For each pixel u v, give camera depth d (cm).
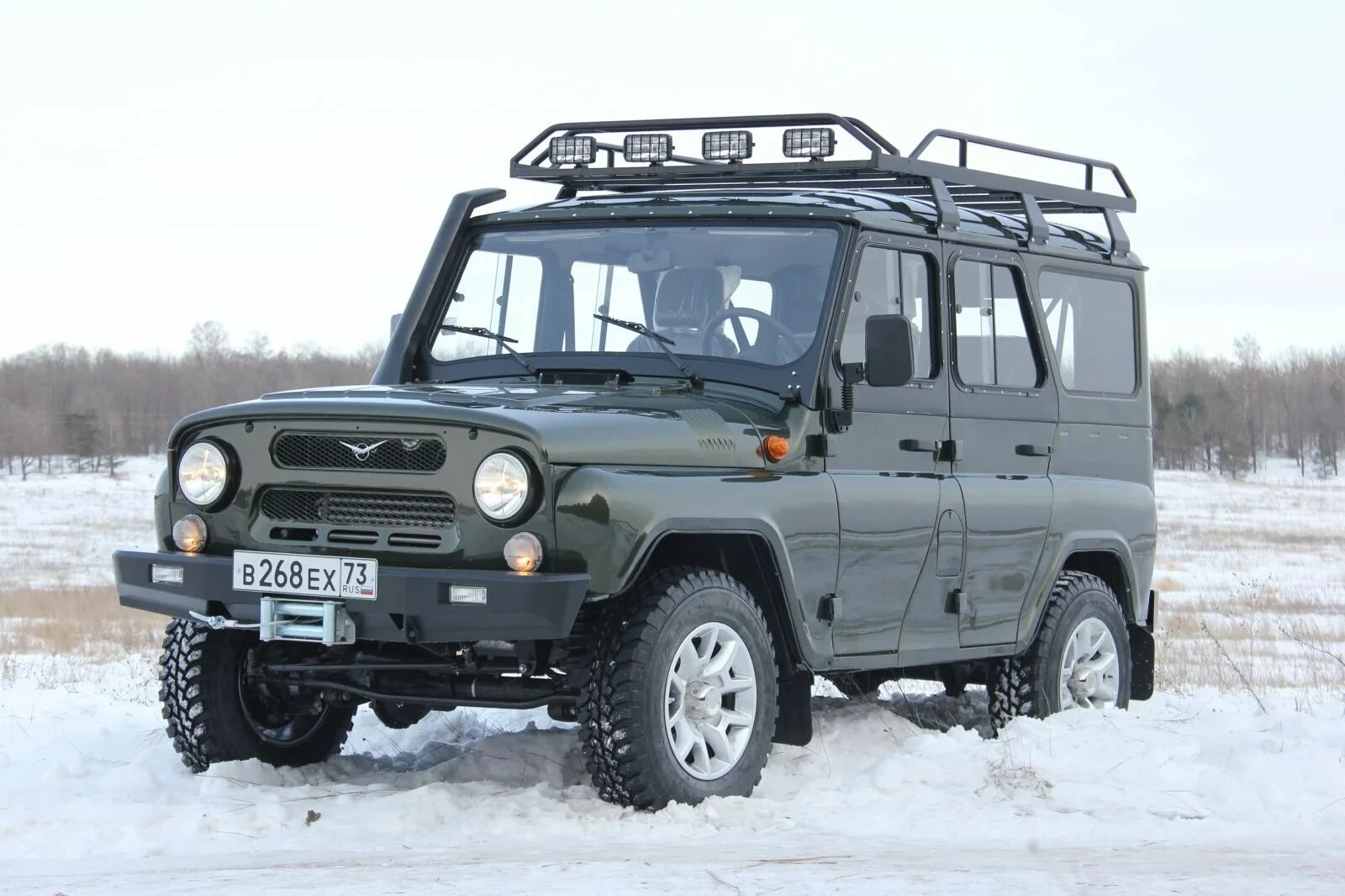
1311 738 689
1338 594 2261
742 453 602
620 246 688
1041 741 687
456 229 727
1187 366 9519
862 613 655
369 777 634
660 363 656
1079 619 784
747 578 621
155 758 677
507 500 540
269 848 517
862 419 656
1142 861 482
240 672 649
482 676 604
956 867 468
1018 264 764
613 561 541
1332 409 9031
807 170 712
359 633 563
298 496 585
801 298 650
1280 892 424
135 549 620
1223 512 5203
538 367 679
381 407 564
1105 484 815
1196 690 994
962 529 704
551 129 763
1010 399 748
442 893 423
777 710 636
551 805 564
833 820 562
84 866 488
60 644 1337
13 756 708
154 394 9444
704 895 420
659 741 557
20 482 6588
